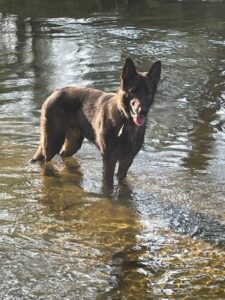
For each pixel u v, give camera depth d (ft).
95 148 38.58
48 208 29.53
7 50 68.23
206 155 36.96
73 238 26.27
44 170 34.71
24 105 46.98
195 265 23.99
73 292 21.76
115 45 70.33
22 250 24.94
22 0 107.45
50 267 23.54
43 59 63.46
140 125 27.81
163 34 76.69
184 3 102.22
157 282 22.56
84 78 55.42
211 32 77.71
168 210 29.55
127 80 28.68
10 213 28.73
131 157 31.50
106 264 23.94
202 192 31.63
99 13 93.45
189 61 62.95
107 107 30.55
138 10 96.12
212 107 47.60
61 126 34.12
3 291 21.67
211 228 27.55
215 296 21.62
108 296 21.54
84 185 32.68
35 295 21.49
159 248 25.50
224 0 103.19
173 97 50.37
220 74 58.03
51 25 83.66
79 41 72.69
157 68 29.09
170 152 37.45
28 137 39.83
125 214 29.07
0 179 33.06
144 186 32.45
